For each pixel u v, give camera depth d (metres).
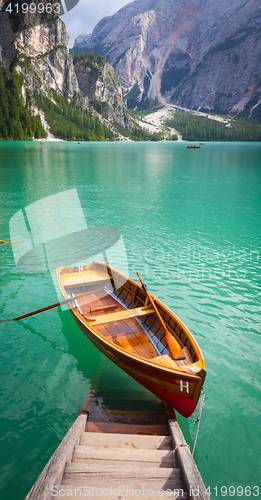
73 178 31.81
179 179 33.09
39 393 5.46
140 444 4.12
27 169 38.38
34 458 4.34
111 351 5.57
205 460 4.37
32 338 6.96
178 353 5.30
